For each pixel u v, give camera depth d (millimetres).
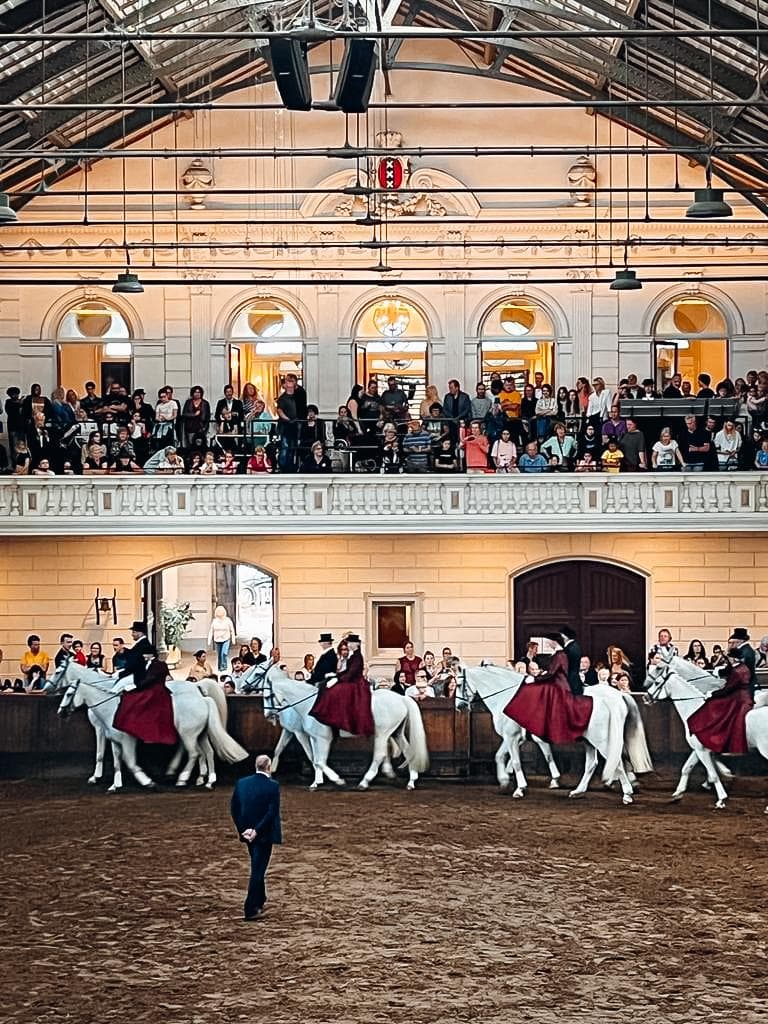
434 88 32594
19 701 25016
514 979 14422
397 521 29641
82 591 31641
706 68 26328
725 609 31516
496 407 30094
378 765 23719
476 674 23828
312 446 29812
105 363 33094
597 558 31594
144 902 17188
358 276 32938
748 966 14766
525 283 32719
